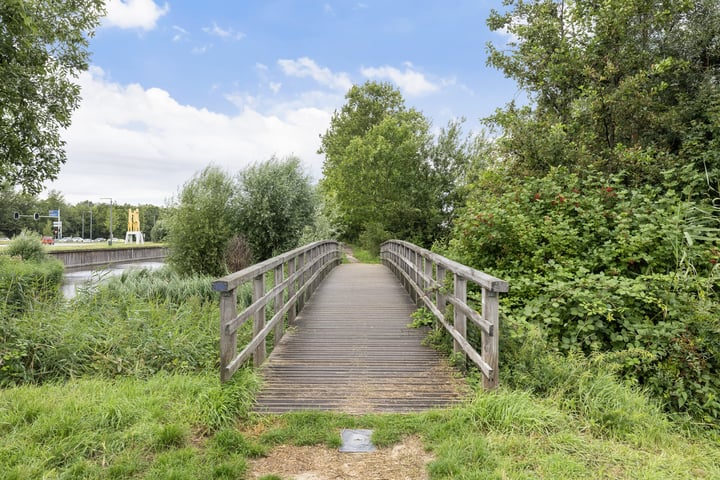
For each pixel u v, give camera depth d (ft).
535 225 21.08
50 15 34.12
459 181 78.43
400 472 9.07
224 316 12.49
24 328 16.44
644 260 18.57
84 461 8.89
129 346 16.17
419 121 92.48
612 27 31.12
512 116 34.12
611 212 20.48
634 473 8.82
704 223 20.04
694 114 27.81
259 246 46.73
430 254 20.34
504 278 19.01
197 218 42.29
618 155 27.09
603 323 15.78
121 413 10.63
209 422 10.59
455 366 15.40
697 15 30.73
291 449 9.98
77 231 299.17
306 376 14.60
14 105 32.19
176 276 35.68
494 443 9.80
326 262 42.47
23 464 8.59
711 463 9.98
